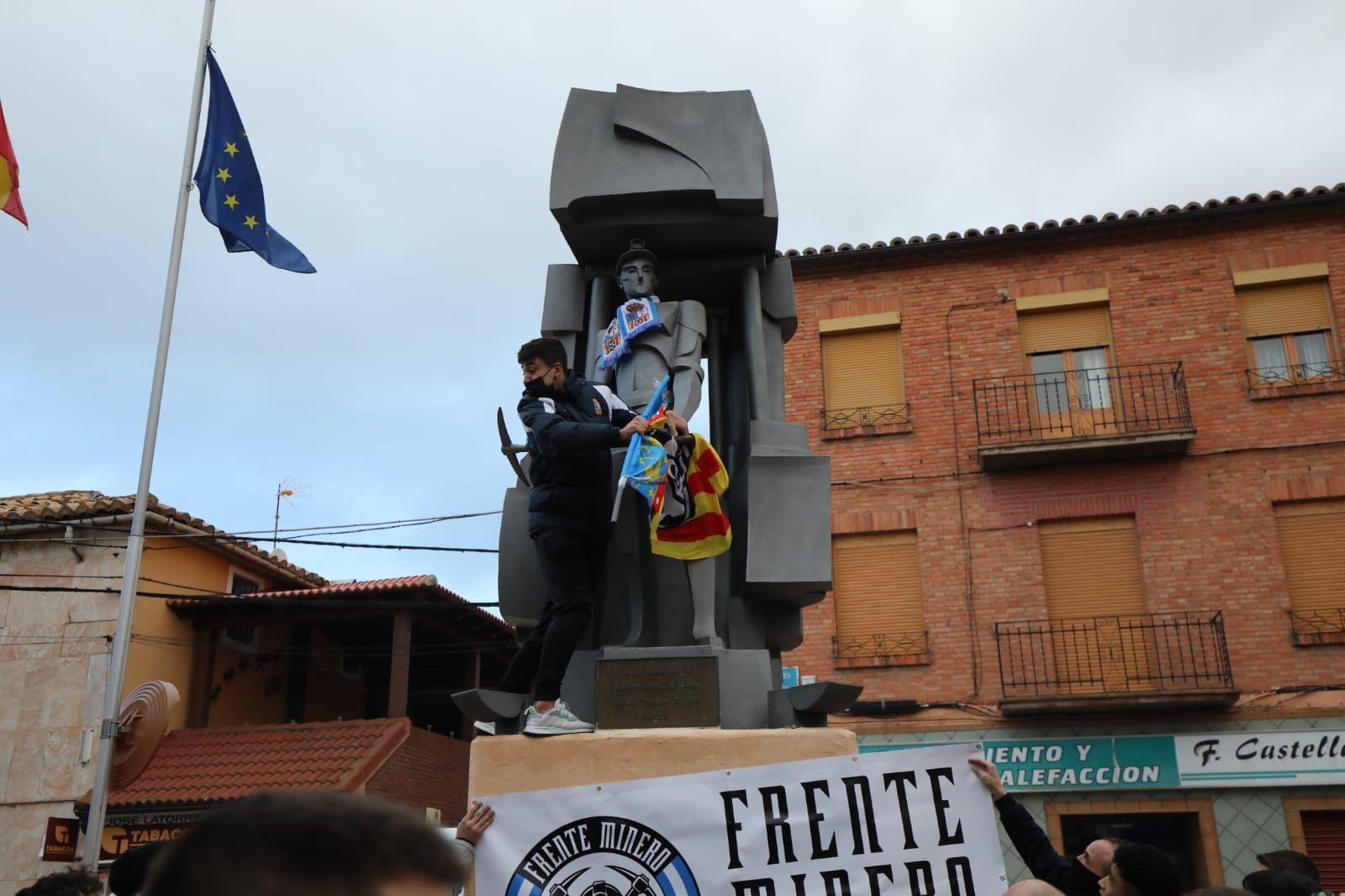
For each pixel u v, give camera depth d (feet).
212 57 43.83
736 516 17.94
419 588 66.28
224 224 42.60
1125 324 65.72
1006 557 63.21
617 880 13.67
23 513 63.82
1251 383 63.46
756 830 13.76
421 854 3.38
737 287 19.69
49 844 55.06
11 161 34.78
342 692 79.15
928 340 67.56
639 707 15.71
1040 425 65.62
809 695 15.40
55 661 62.08
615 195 18.10
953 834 13.69
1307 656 59.11
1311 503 61.46
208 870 3.19
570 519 15.29
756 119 18.38
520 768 14.76
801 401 68.23
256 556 71.77
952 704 61.46
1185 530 61.82
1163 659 60.29
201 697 66.28
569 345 19.07
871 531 65.21
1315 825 57.72
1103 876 13.44
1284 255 64.85
